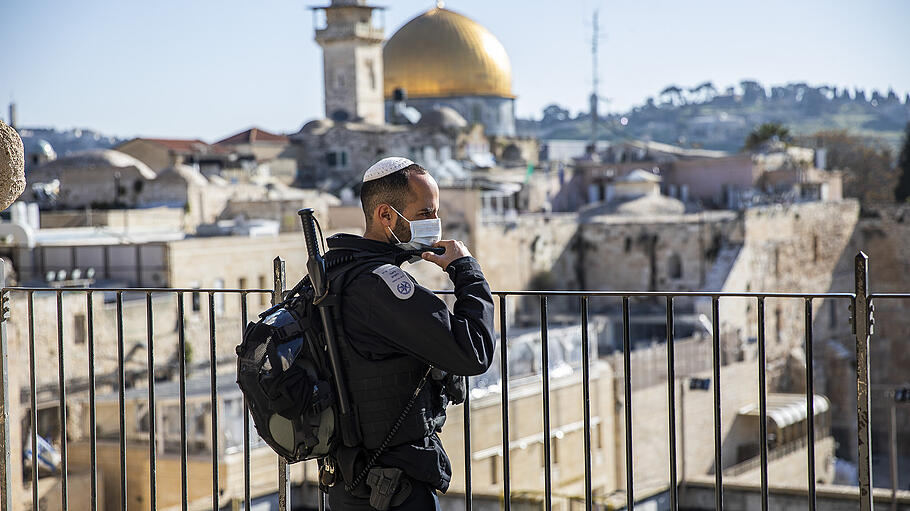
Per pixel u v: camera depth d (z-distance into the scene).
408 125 99.38
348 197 73.25
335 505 5.45
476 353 5.04
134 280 44.78
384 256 5.29
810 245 80.00
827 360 76.00
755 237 72.75
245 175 84.44
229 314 47.41
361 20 105.12
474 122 110.31
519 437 36.59
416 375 5.19
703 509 33.00
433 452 5.24
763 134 111.50
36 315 31.91
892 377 80.31
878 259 85.44
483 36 112.69
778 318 74.25
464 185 70.69
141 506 30.48
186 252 45.06
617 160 99.81
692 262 72.88
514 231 70.31
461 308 5.15
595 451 41.25
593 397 41.62
